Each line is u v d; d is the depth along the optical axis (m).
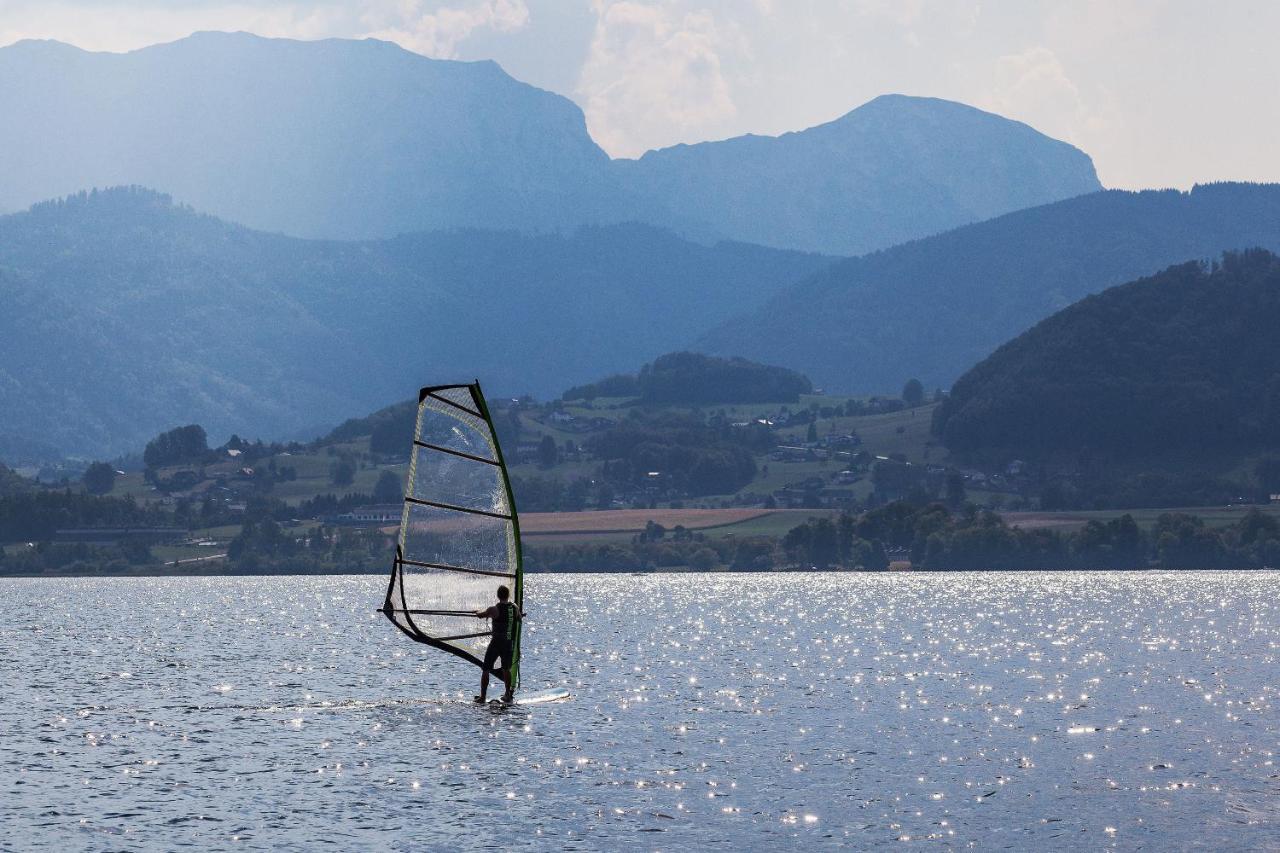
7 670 183.00
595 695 148.00
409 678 167.50
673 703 140.75
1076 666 185.00
